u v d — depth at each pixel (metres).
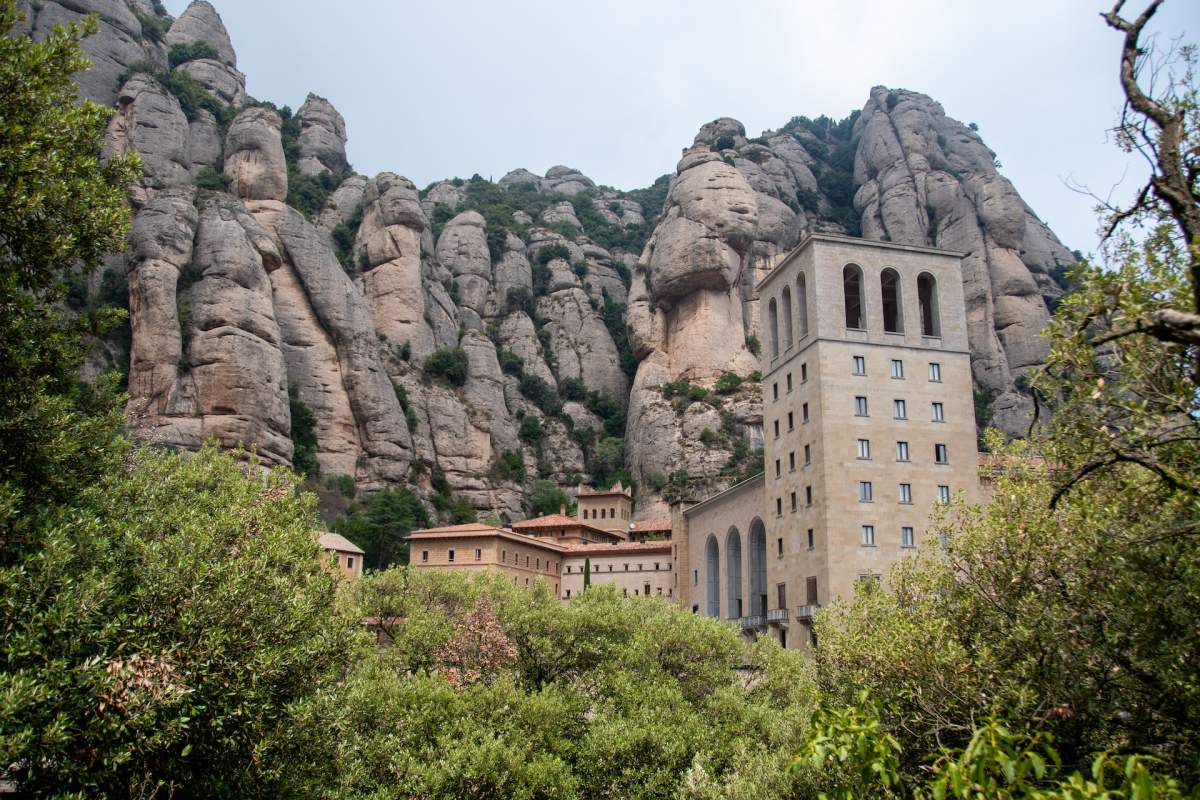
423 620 52.25
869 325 88.62
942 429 87.00
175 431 114.81
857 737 14.85
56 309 28.75
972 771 12.48
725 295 182.12
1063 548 23.14
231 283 126.62
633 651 47.56
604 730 40.53
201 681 23.73
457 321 183.00
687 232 181.00
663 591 122.56
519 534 129.50
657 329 184.12
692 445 164.62
